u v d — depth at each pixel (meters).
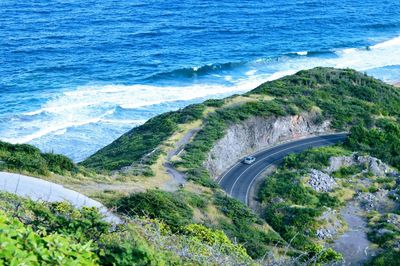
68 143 75.69
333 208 52.56
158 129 65.25
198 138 62.25
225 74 106.62
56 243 9.70
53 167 39.38
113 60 107.69
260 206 53.34
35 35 117.81
